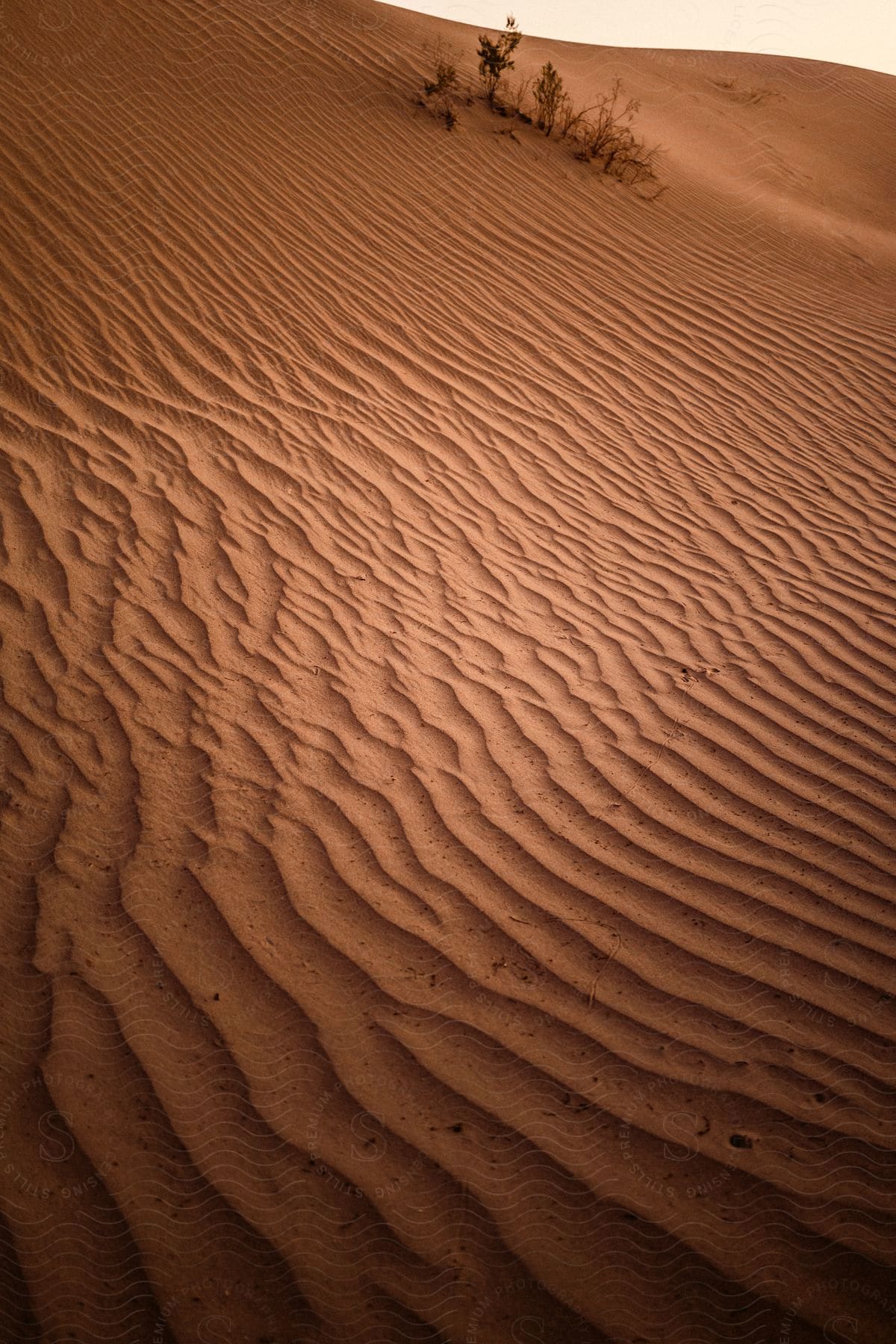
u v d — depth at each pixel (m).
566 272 8.80
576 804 3.42
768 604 5.15
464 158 9.83
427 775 3.50
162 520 4.98
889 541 6.04
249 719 3.70
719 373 8.04
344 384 6.69
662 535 5.81
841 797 3.56
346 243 8.20
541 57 14.76
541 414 6.94
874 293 10.08
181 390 6.18
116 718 3.60
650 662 4.46
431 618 4.60
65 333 6.41
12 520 4.72
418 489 5.80
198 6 10.57
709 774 3.66
